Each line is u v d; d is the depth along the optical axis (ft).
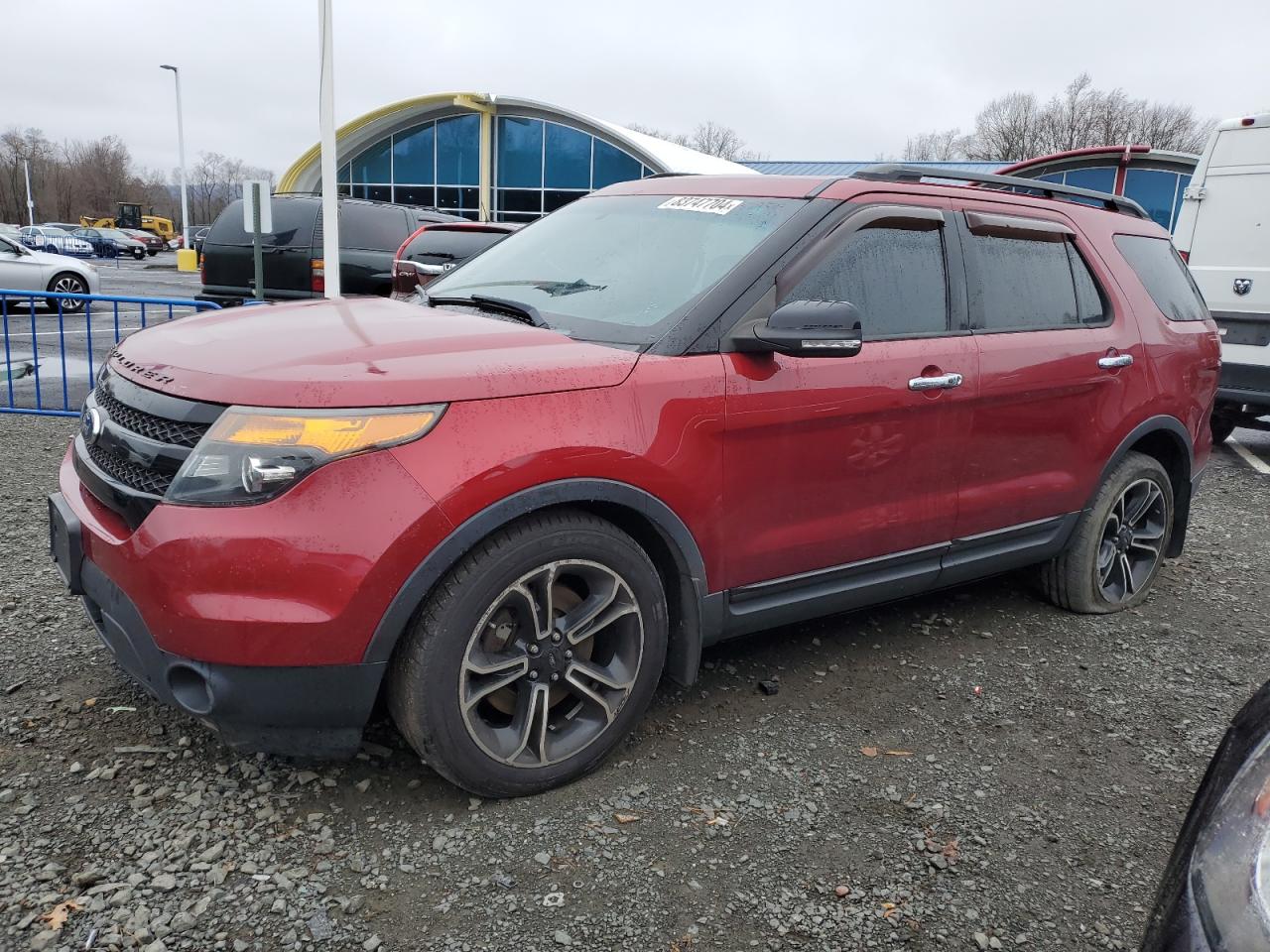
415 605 8.07
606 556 9.11
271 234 38.11
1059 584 14.67
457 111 114.93
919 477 11.67
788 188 11.45
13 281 57.00
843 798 9.50
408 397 8.07
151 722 9.99
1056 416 13.12
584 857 8.37
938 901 8.11
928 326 11.66
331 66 27.30
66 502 9.22
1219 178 28.04
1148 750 10.85
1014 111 236.43
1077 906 8.16
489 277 12.03
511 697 9.26
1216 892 4.91
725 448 9.82
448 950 7.24
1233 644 14.14
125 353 9.64
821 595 11.24
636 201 12.48
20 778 8.91
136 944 7.07
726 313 9.91
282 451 7.74
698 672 12.07
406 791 9.15
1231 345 27.63
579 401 8.84
